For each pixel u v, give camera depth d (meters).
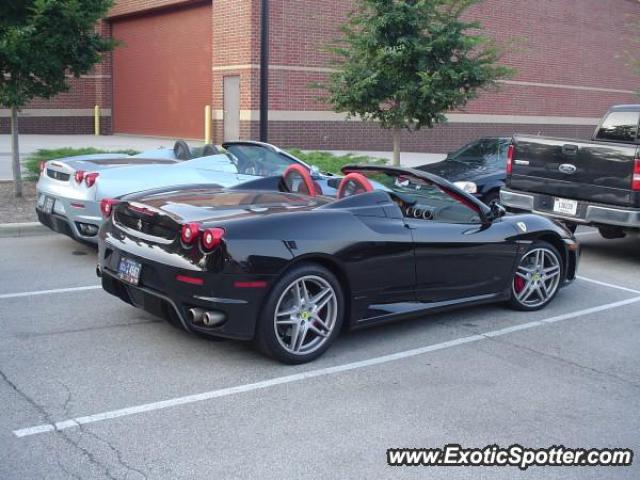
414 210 6.35
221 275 4.78
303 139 20.98
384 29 11.55
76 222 7.84
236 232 4.85
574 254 7.18
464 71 11.50
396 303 5.77
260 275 4.87
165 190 6.23
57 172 8.29
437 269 5.95
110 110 27.28
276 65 20.16
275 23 19.97
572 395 4.87
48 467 3.63
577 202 8.99
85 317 6.14
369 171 6.55
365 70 11.86
